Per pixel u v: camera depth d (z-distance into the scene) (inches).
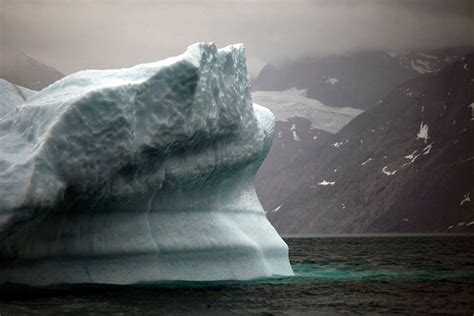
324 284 2992.1
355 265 5019.7
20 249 2080.5
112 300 2113.7
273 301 2374.5
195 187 2632.9
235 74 2687.0
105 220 2333.9
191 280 2524.6
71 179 2113.7
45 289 2172.7
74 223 2240.4
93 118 2132.1
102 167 2171.5
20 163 2039.9
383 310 2377.0
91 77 2421.3
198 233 2600.9
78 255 2260.1
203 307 2150.6
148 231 2445.9
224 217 2765.7
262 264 2822.3
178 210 2593.5
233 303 2262.6
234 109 2669.8
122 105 2175.2
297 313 2212.1
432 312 2384.4
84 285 2253.9
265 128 3004.4
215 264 2623.0
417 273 4010.8
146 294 2253.9
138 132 2272.4
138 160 2290.8
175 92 2326.5
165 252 2472.9
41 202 2012.8
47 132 2073.1
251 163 2901.1
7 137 2258.9
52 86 2453.2
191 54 2374.5
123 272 2358.5
